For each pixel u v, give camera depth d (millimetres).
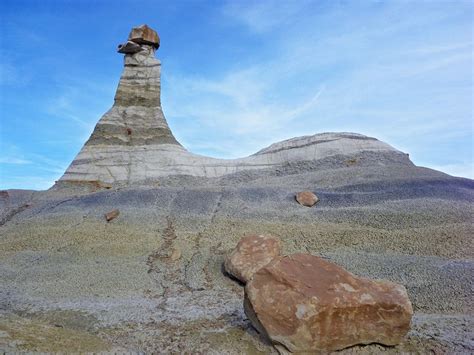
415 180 28844
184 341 12078
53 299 16844
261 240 20328
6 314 14102
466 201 25312
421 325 12492
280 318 10773
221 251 22703
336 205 27156
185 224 26297
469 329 12078
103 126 39750
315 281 11258
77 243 24172
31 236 25422
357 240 22094
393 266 18484
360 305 10719
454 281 16094
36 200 33938
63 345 10914
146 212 27922
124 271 20422
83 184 36219
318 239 22781
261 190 30594
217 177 36656
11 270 20938
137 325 13500
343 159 35938
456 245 20203
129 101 41438
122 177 36562
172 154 38125
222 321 13625
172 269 21141
